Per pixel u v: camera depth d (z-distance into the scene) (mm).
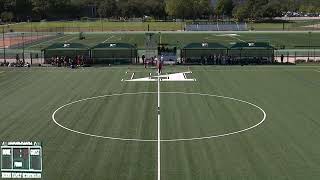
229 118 44250
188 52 85812
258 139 37562
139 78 68312
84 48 85625
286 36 144750
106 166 31547
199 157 33281
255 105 49812
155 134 39000
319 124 41969
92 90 58781
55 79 67938
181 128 40781
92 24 192875
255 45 84750
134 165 31703
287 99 52781
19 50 106625
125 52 86000
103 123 42531
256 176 29719
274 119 43812
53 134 39062
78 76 70750
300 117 44531
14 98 54031
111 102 51594
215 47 85375
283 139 37531
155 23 195750
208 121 43188
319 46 113000
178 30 170250
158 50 87500
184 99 53125
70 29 176250
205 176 29703
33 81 66250
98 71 76000
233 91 57750
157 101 52031
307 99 52719
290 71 75188
